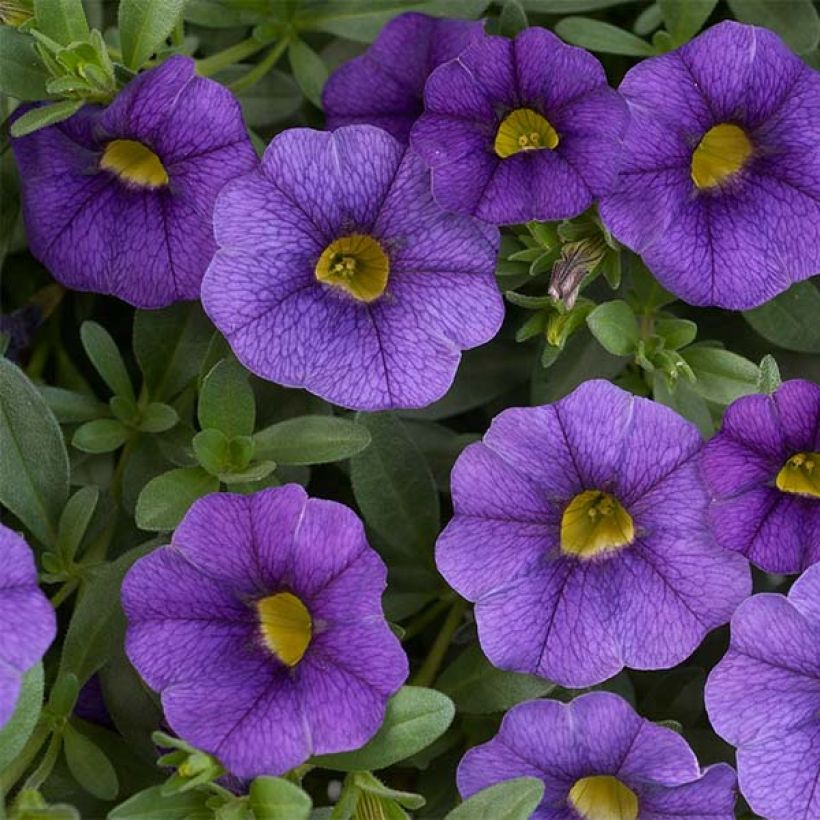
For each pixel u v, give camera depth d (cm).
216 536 33
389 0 37
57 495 34
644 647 33
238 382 34
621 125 33
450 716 33
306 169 33
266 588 33
